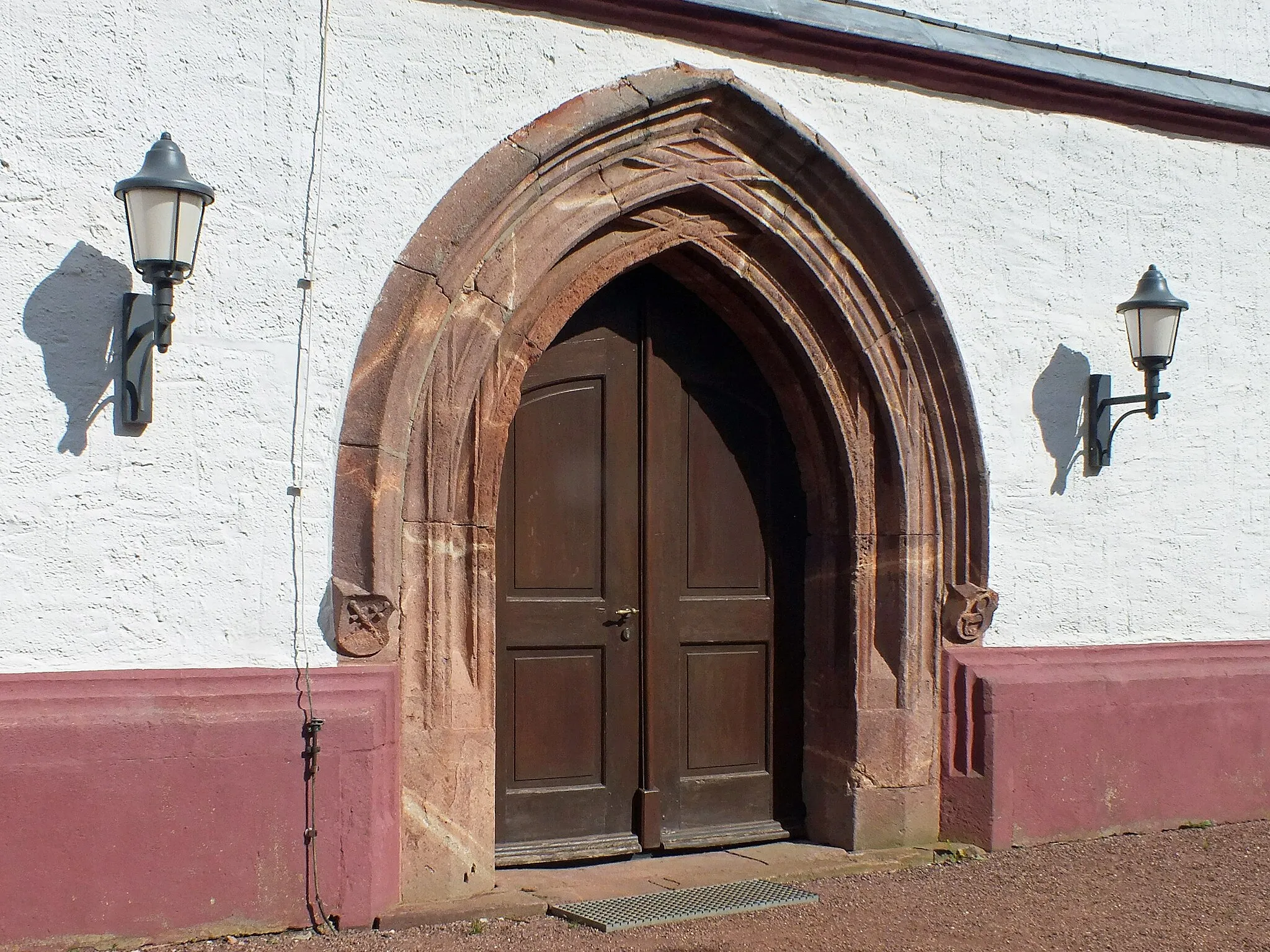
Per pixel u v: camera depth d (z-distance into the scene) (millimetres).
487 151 4875
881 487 5750
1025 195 6039
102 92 4340
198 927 4254
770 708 5875
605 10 5090
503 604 5281
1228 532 6520
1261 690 6438
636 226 5312
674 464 5688
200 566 4410
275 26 4594
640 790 5516
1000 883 5281
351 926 4453
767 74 5445
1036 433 6020
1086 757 5949
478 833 4871
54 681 4172
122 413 4293
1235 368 6590
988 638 5895
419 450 4801
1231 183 6613
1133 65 6441
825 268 5578
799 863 5438
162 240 4039
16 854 4027
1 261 4191
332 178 4652
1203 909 4973
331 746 4438
